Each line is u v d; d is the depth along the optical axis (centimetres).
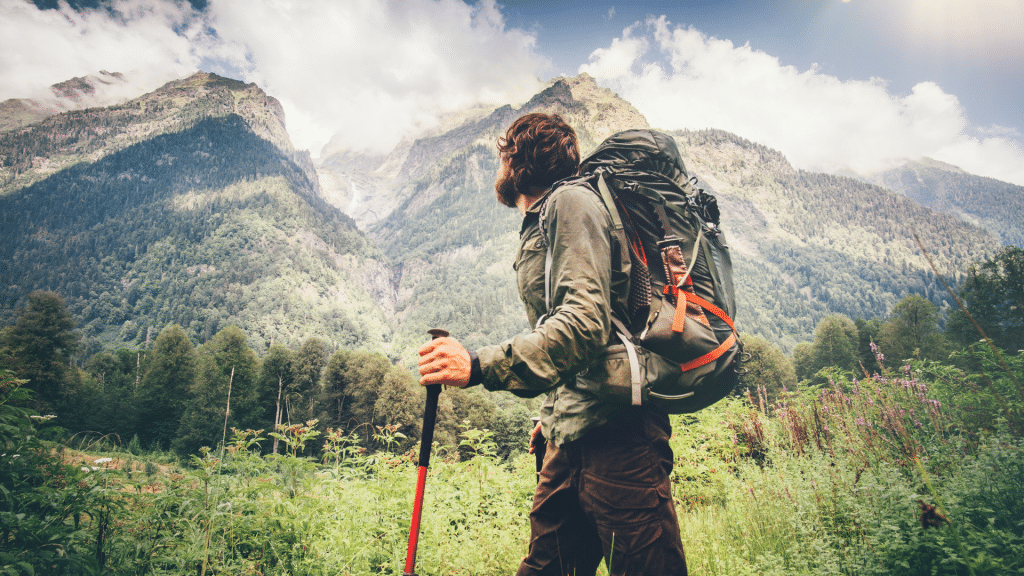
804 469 314
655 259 137
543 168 151
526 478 470
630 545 129
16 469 212
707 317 137
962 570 161
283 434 358
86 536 216
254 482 302
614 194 140
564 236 129
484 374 115
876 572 183
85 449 300
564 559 150
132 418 4919
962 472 222
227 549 270
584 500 138
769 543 254
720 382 135
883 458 275
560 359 115
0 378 216
